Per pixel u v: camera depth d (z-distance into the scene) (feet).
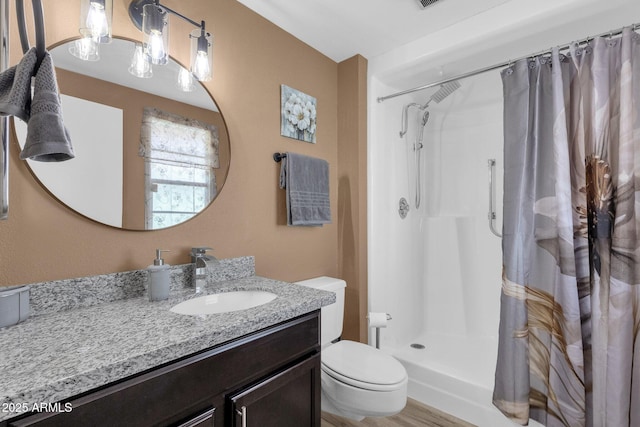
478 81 7.45
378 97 7.04
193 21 4.03
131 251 3.77
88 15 2.99
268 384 2.97
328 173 6.21
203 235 4.50
